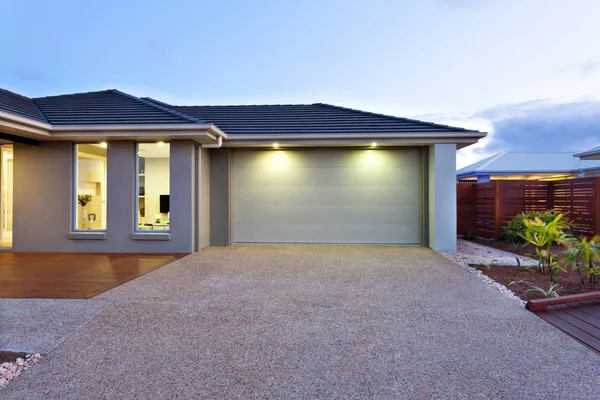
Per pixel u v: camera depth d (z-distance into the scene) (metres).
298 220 9.78
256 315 4.02
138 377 2.62
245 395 2.38
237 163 9.88
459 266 6.82
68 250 8.39
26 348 3.11
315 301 4.56
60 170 8.38
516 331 3.52
